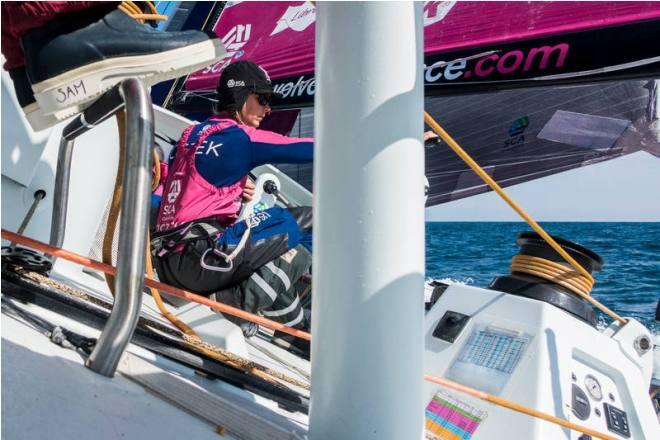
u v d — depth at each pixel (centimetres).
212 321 201
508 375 195
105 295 201
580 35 1027
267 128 1364
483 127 1359
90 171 215
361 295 111
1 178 189
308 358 261
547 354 194
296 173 1345
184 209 210
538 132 1309
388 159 111
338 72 113
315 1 119
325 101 114
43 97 125
